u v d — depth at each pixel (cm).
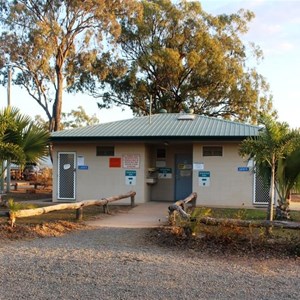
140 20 3747
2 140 1258
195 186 1870
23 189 2908
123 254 877
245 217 1339
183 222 1005
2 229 1088
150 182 1977
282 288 658
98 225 1261
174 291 633
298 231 1047
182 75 4078
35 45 2903
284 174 1327
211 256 869
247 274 738
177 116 2270
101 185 1959
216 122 2080
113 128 2022
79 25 3123
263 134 1107
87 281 677
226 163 1852
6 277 696
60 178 1989
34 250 908
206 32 3931
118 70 3697
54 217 1408
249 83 4016
